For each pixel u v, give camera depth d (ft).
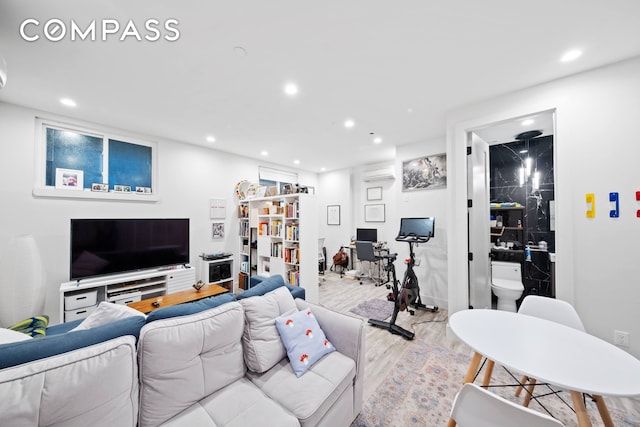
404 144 13.00
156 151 11.93
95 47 5.66
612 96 6.27
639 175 5.97
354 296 13.42
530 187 11.44
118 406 3.04
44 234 8.84
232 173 15.05
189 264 12.88
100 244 9.60
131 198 10.89
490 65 6.43
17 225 8.37
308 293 11.68
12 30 5.08
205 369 4.04
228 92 7.75
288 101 8.37
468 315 5.23
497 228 11.81
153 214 11.65
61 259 9.12
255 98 8.14
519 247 11.43
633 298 6.00
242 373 4.60
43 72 6.60
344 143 13.01
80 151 9.93
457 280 8.68
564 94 6.88
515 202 11.76
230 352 4.46
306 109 9.00
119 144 10.91
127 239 10.28
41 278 8.07
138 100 8.21
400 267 12.88
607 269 6.27
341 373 4.58
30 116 8.66
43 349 2.96
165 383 3.56
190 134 11.62
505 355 3.83
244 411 3.70
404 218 11.91
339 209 19.99
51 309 8.90
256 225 14.07
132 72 6.65
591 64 6.32
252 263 14.34
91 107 8.68
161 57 6.05
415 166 12.60
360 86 7.45
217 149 14.20
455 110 8.90
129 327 3.73
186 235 12.18
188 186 12.97
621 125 6.16
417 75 6.89
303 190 12.08
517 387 5.97
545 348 4.02
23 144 8.51
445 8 4.67
